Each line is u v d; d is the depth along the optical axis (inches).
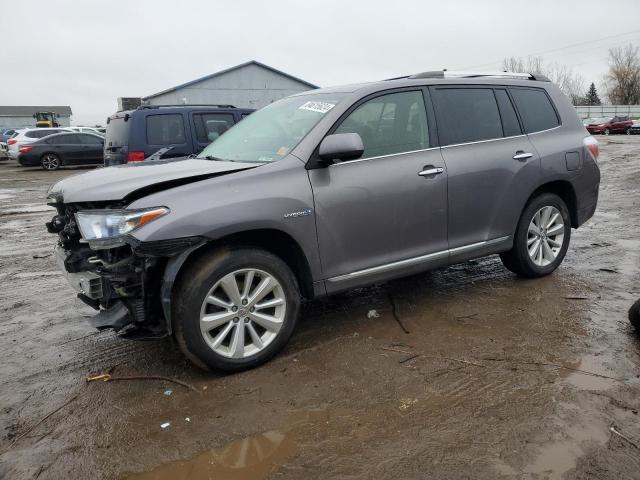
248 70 1507.1
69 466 99.0
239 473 95.3
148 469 97.3
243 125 178.1
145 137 331.6
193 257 126.6
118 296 126.1
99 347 152.6
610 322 154.2
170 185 126.3
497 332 149.8
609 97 3061.0
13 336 163.0
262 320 134.1
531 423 105.8
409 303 175.3
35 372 137.8
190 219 119.7
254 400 119.1
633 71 2910.9
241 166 137.3
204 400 120.1
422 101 162.9
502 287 187.6
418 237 157.8
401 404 114.8
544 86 198.1
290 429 107.6
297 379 127.6
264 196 129.7
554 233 194.7
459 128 167.9
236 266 127.3
